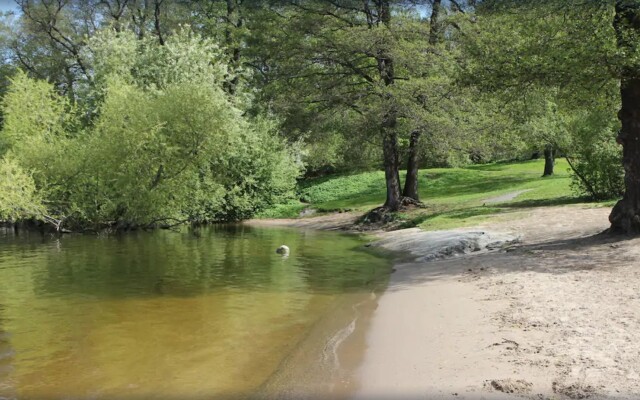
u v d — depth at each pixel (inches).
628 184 482.6
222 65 1098.1
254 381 213.8
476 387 185.9
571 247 471.8
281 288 411.2
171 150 818.2
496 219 722.8
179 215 928.3
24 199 749.3
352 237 858.1
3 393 206.5
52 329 297.3
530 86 549.3
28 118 927.7
